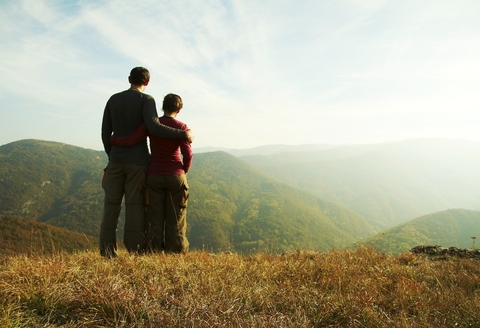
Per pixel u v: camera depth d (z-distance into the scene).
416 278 3.80
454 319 2.44
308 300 2.68
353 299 2.64
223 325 2.04
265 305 2.57
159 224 4.30
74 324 2.03
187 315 2.15
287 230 149.38
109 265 3.22
